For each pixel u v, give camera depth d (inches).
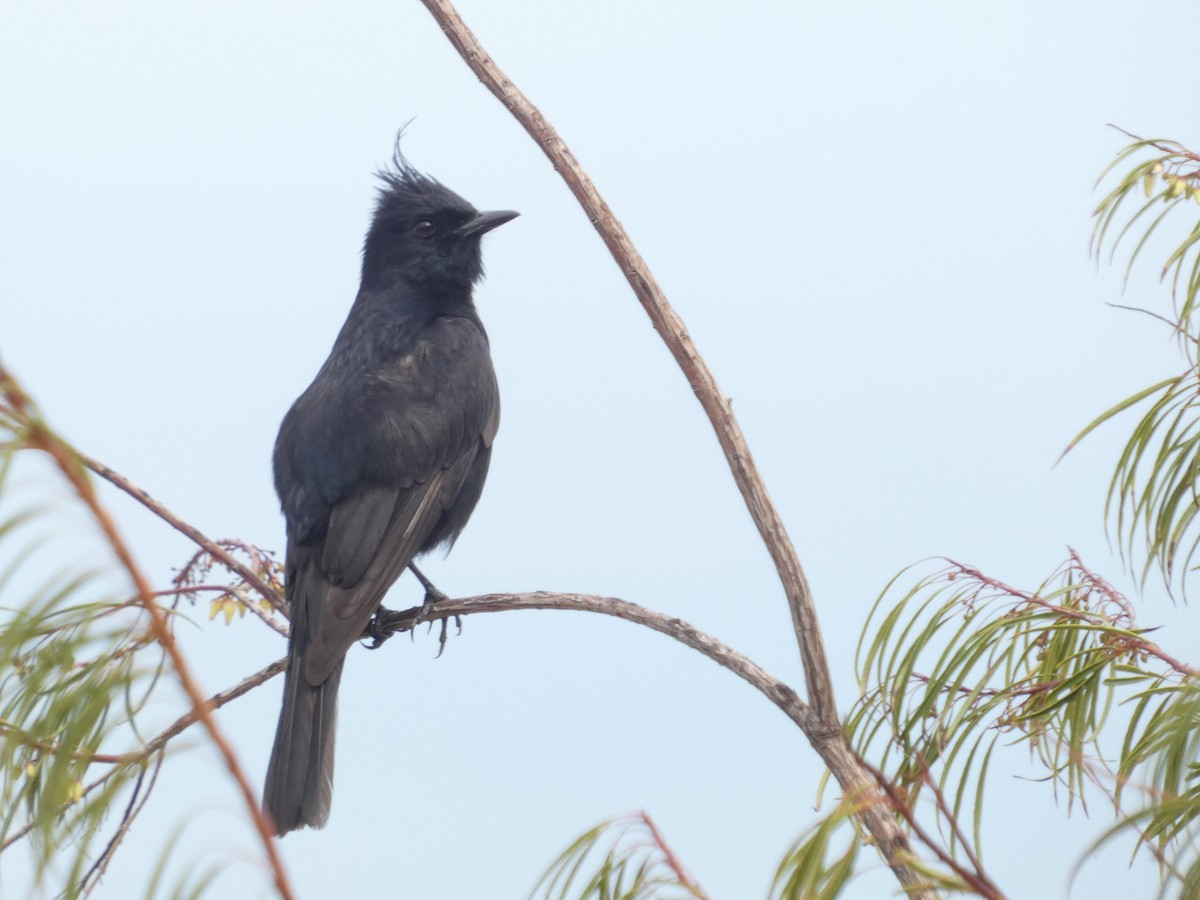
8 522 183.5
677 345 288.5
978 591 272.2
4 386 184.9
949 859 186.9
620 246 295.7
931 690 262.2
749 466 278.4
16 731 203.8
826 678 263.7
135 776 205.0
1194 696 209.0
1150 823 205.8
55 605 191.5
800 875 188.4
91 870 231.5
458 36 306.0
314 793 396.5
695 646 287.9
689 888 208.5
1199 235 282.2
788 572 269.7
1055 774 264.4
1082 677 261.6
